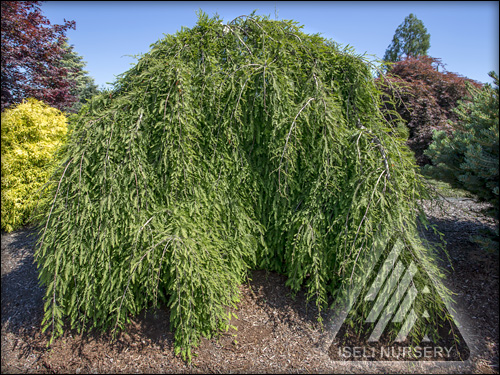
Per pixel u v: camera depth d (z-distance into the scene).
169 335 3.21
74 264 3.02
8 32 9.33
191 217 3.19
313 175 3.44
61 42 10.79
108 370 2.87
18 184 6.46
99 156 3.06
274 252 3.88
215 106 3.27
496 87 4.24
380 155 3.21
